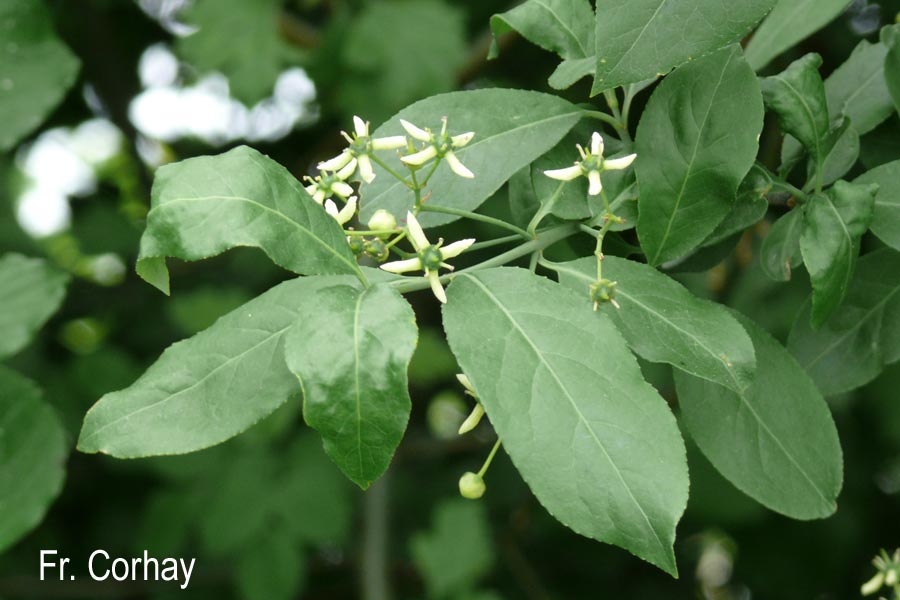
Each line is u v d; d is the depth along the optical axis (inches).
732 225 10.5
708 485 21.1
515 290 9.4
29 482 14.6
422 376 20.6
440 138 9.9
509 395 9.1
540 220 10.4
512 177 11.0
